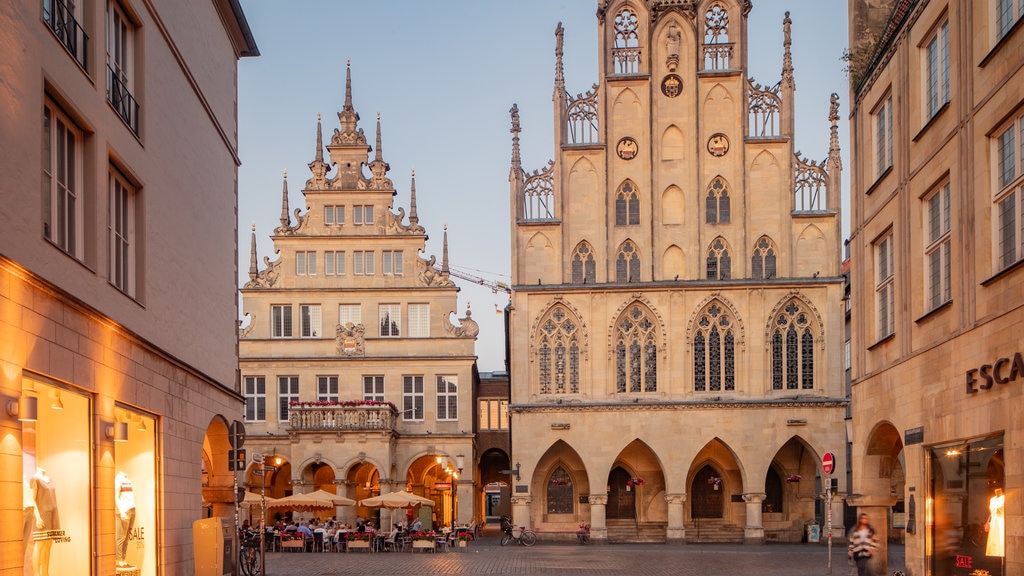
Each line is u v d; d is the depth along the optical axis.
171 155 25.62
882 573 25.59
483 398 71.69
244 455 28.33
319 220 61.59
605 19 59.12
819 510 59.50
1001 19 19.41
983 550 20.25
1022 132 18.61
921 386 23.89
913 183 24.62
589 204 58.16
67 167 18.72
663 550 48.84
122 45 22.47
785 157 57.72
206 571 26.08
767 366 56.19
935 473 23.20
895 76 26.06
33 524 15.86
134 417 22.41
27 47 16.00
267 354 60.78
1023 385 18.12
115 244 21.64
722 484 58.69
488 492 122.31
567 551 47.72
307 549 49.12
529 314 57.31
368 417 58.09
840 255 56.72
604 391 56.50
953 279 21.84
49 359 16.73
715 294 56.69
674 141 58.47
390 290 61.12
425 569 34.91
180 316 26.45
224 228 32.34
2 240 14.88
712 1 59.22
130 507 21.42
